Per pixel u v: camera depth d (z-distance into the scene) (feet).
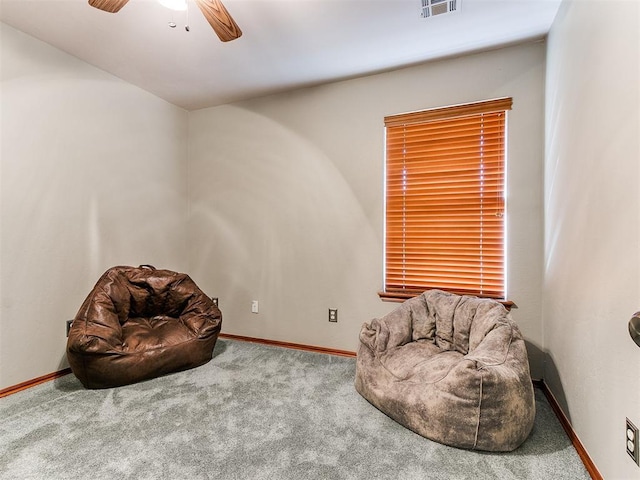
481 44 7.78
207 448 5.37
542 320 7.75
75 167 8.49
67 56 8.21
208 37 7.45
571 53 5.83
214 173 11.68
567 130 6.03
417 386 6.04
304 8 6.39
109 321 7.70
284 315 10.62
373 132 9.37
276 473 4.84
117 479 4.69
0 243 7.09
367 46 7.80
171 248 11.43
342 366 8.84
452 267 8.68
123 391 7.30
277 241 10.70
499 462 5.07
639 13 3.70
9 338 7.23
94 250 8.98
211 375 8.21
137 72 9.18
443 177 8.68
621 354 4.06
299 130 10.32
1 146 7.07
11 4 6.36
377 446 5.45
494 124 8.14
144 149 10.40
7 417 6.25
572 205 5.77
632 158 3.85
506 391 5.22
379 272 9.41
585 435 5.08
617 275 4.18
